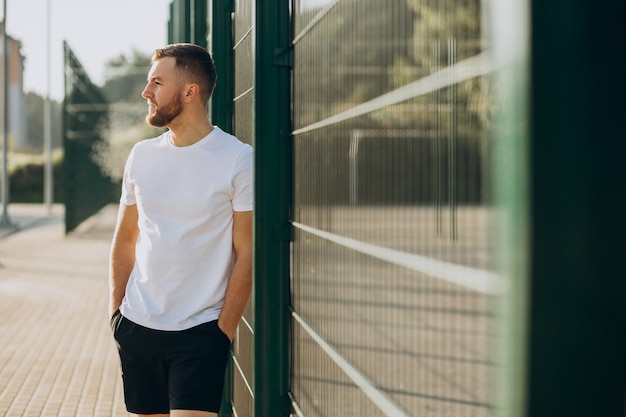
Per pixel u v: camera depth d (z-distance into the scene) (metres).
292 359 2.59
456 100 1.10
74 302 10.45
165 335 2.78
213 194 2.78
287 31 2.60
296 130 2.46
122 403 5.83
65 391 6.16
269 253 2.62
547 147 0.85
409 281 1.33
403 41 1.34
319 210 2.10
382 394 1.54
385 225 1.46
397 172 1.38
